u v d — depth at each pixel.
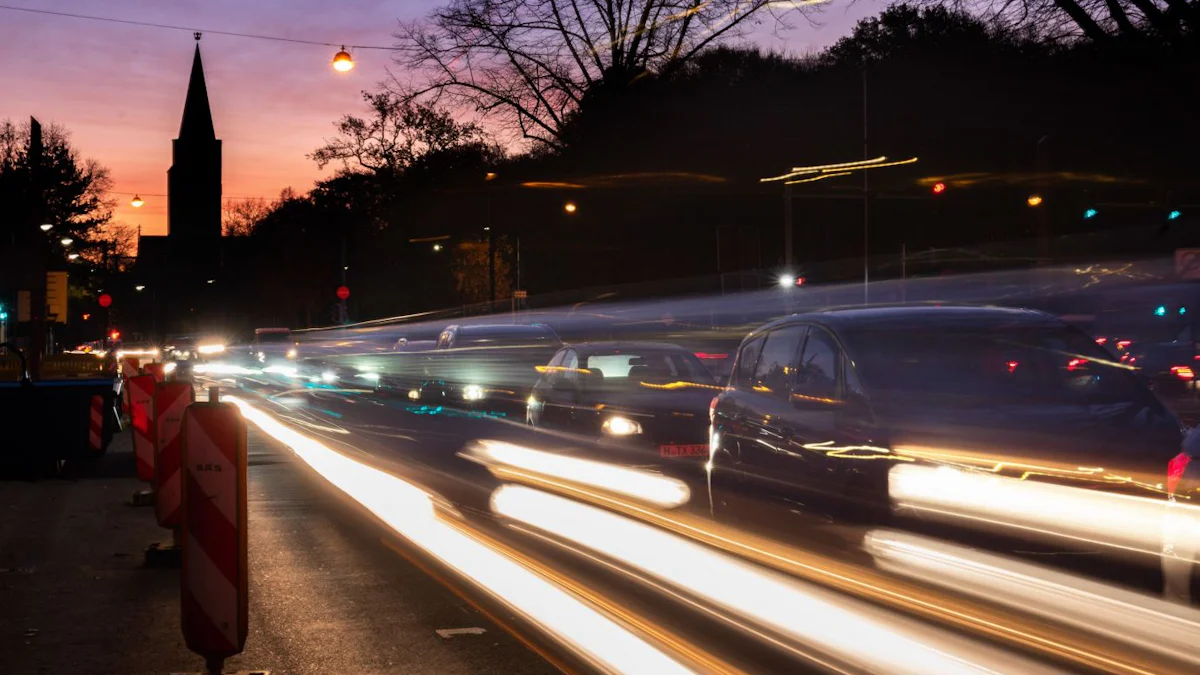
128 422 24.55
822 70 64.62
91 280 88.06
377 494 12.54
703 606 7.04
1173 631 5.95
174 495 9.27
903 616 6.49
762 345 10.01
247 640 6.58
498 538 9.68
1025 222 60.97
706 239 60.66
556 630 6.65
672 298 60.72
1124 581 6.73
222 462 5.63
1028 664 5.51
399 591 7.79
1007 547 6.84
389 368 32.91
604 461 13.30
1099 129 52.03
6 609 7.51
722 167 57.88
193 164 190.12
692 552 8.79
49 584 8.31
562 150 53.00
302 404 31.16
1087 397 7.81
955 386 7.98
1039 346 8.40
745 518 9.63
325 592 7.78
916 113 61.59
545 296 66.88
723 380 15.18
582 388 14.35
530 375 22.64
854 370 8.19
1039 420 7.26
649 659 5.97
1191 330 28.44
